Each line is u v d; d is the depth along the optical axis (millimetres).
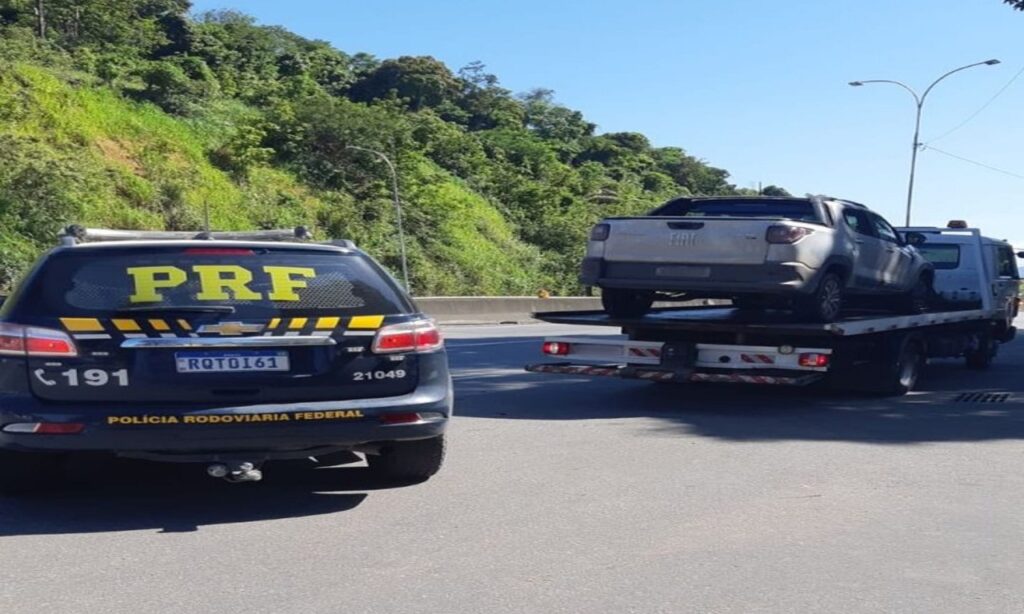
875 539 6008
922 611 4824
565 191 55781
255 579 5195
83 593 4973
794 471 7832
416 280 39625
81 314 6008
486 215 49625
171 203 34281
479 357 17281
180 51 54938
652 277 10969
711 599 4949
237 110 45344
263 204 37812
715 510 6641
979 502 6930
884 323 11438
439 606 4820
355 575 5270
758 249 10492
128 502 6734
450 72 81875
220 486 7172
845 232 11469
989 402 11828
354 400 6270
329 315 6301
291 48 74000
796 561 5566
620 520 6367
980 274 15594
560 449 8680
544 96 92250
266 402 6105
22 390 5934
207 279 6230
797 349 10406
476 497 6926
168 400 5988
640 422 10164
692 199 12094
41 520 6281
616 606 4840
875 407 11352
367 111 45688
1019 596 5047
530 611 4766
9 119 32906
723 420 10312
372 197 43500
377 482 7316
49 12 48469
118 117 37344
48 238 29375
